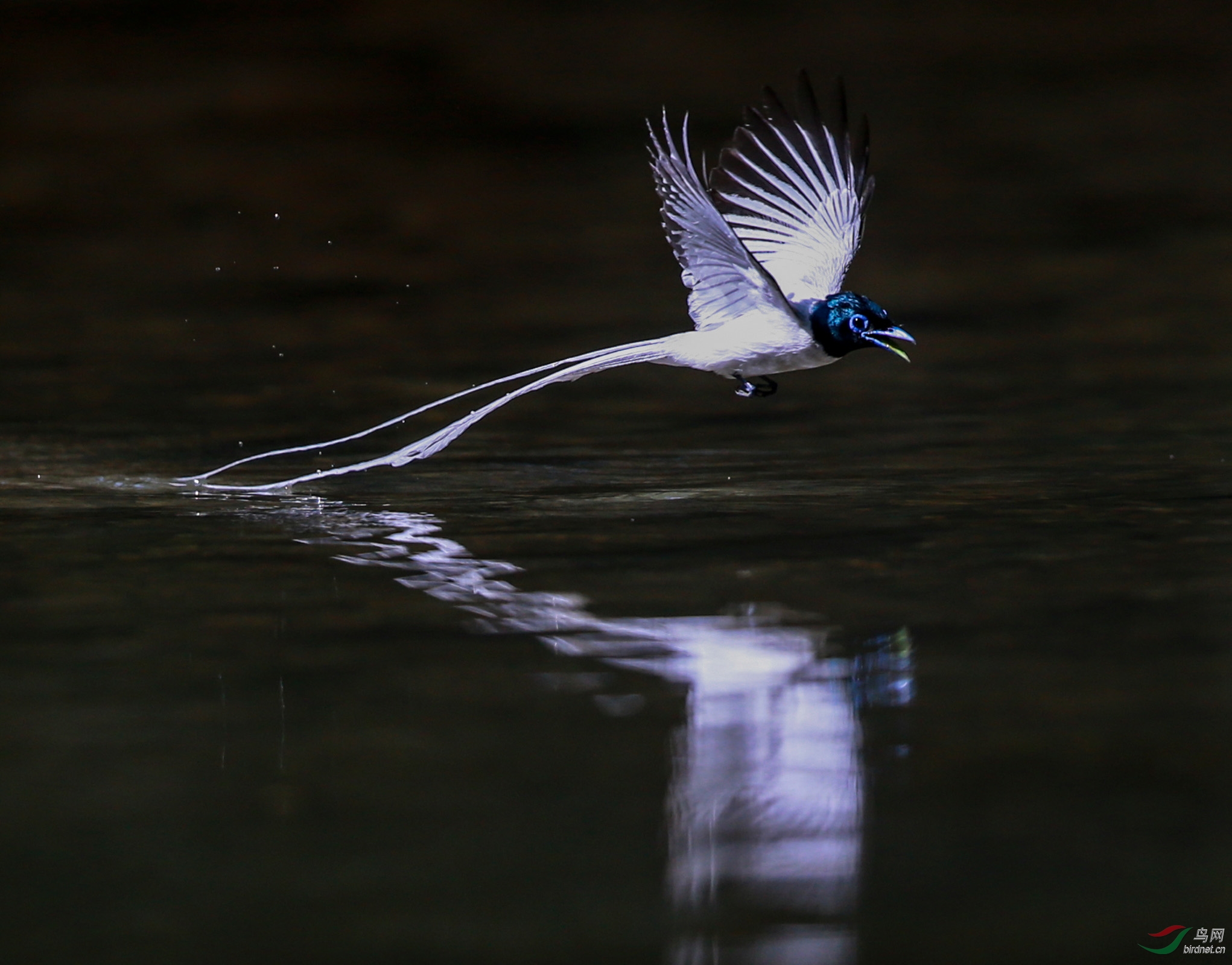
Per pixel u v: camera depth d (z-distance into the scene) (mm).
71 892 7457
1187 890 7387
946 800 8266
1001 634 10695
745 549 12906
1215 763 8609
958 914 7238
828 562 12469
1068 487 14906
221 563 12586
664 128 11703
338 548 13086
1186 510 13977
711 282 12516
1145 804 8164
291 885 7516
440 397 19375
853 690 9727
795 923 7188
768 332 12812
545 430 17938
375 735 9148
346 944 7051
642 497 14797
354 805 8289
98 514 14219
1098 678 9852
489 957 6941
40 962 6898
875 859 7695
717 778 8562
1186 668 10000
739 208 13352
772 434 17625
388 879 7559
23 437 17188
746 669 10133
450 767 8727
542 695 9734
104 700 9664
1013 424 17828
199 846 7879
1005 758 8734
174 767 8727
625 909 7312
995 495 14625
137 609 11367
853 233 13328
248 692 9781
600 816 8148
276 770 8688
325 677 10031
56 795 8391
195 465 16141
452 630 10938
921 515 13945
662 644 10602
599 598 11602
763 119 13234
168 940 7059
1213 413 18156
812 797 8281
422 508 14477
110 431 17500
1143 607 11188
